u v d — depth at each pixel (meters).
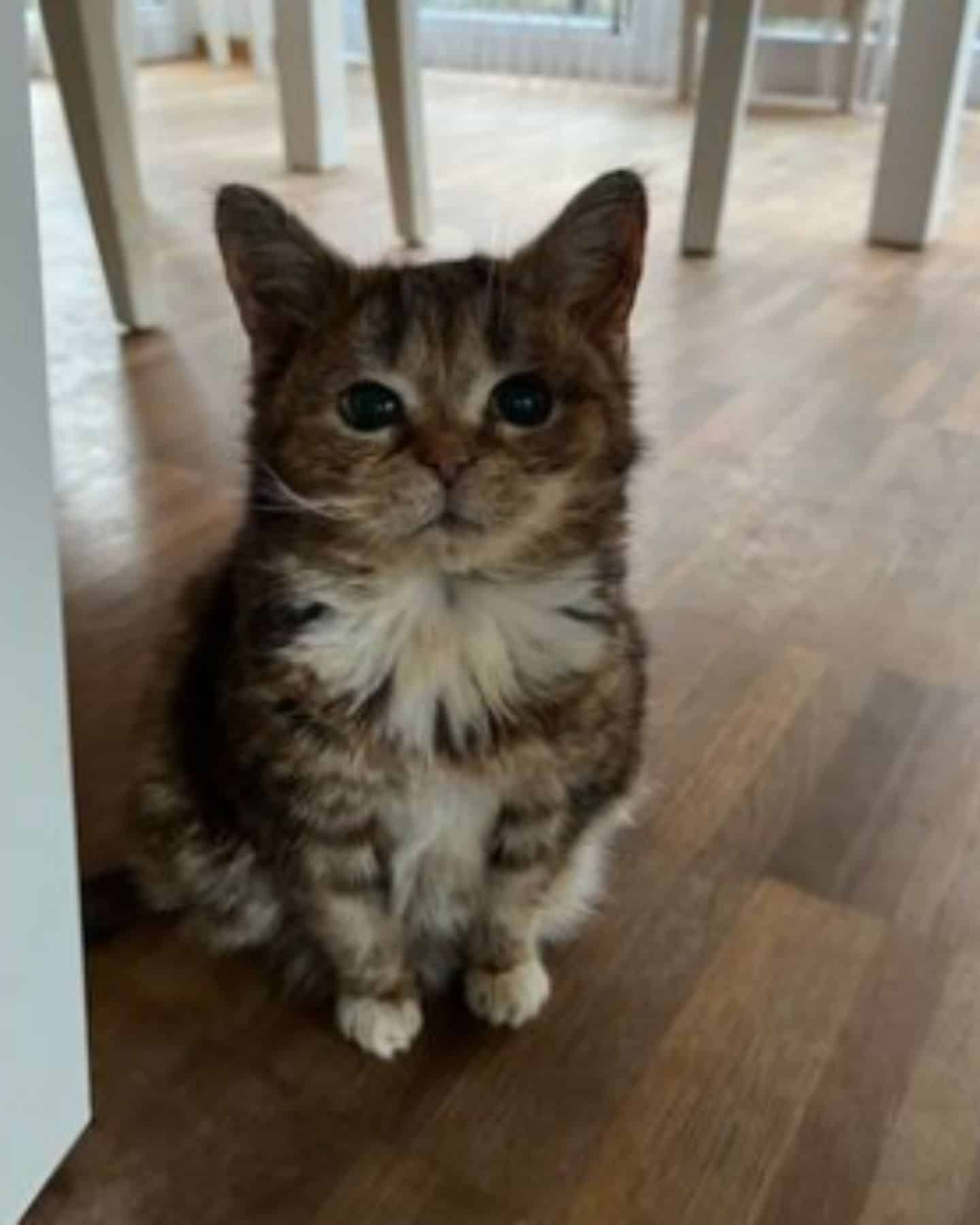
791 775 0.56
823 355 1.01
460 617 0.38
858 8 1.93
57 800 0.32
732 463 0.83
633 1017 0.44
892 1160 0.39
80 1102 0.38
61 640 0.31
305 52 1.45
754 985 0.45
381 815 0.40
